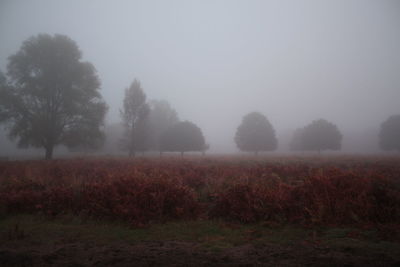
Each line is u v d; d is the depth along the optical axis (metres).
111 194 6.17
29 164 13.59
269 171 10.83
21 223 5.67
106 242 4.50
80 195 6.84
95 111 25.50
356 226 5.09
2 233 5.02
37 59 23.58
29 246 4.33
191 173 9.93
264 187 6.96
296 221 5.50
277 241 4.50
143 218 5.58
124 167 12.41
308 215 5.64
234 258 3.75
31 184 8.88
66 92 24.30
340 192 6.15
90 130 25.33
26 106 23.02
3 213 6.21
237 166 13.38
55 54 24.20
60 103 24.30
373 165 14.08
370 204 5.55
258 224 5.48
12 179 9.16
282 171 10.78
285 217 5.62
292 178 9.57
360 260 3.60
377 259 3.62
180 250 4.10
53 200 6.55
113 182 6.88
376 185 6.59
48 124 23.23
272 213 5.73
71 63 25.09
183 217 5.91
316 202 5.77
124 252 4.02
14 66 23.27
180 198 6.34
